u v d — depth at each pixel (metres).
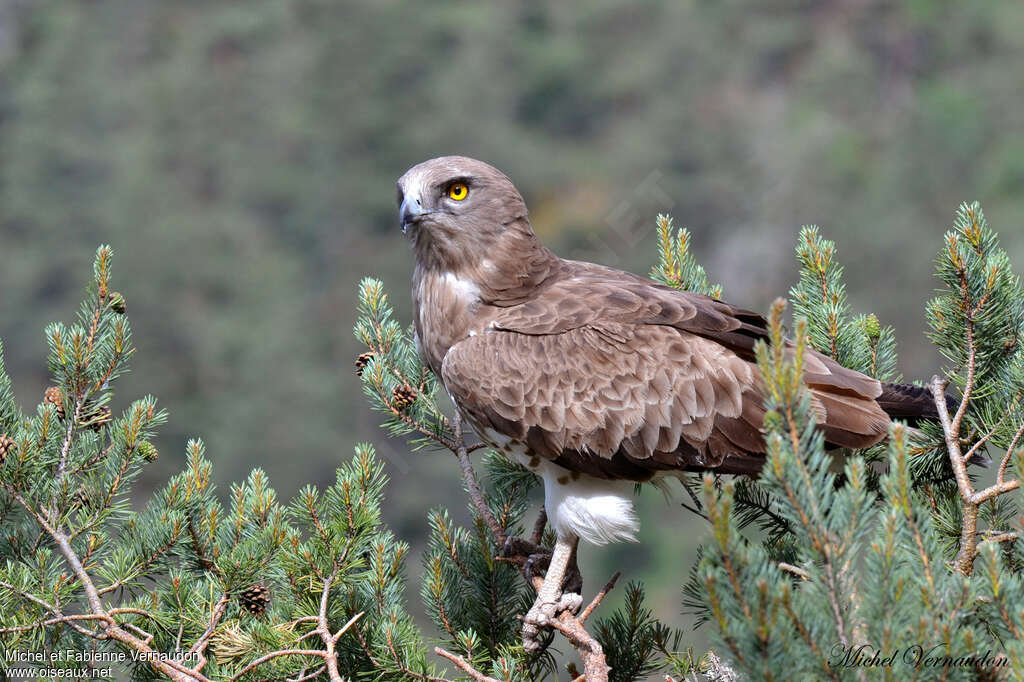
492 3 81.69
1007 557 9.21
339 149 77.56
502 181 11.04
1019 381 9.21
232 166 75.88
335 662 8.61
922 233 64.94
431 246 11.09
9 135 76.81
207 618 9.48
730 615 6.89
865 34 78.00
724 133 73.81
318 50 80.12
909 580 7.05
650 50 79.19
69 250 69.88
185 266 68.69
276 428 58.25
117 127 77.56
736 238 67.12
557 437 10.40
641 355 10.35
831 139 71.19
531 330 10.66
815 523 7.10
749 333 10.53
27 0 84.31
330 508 9.83
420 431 11.05
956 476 9.01
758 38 78.75
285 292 68.75
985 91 72.50
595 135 74.94
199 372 62.97
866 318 11.07
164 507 10.00
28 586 9.33
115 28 84.31
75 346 9.92
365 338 11.41
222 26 83.88
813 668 6.90
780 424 7.43
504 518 10.93
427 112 76.50
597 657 9.06
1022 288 9.69
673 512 47.62
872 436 9.89
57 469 9.85
